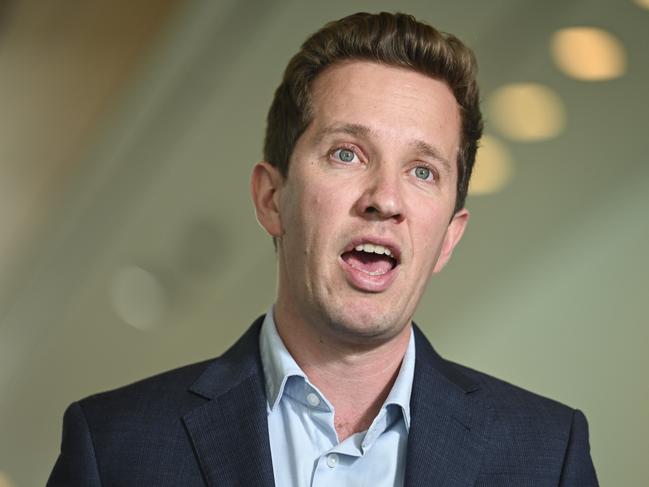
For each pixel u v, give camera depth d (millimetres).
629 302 9422
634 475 9297
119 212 12383
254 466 5117
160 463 5230
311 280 5156
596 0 9227
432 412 5387
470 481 5246
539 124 9688
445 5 9773
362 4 10219
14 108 15062
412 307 5273
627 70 9328
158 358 12656
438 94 5375
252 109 11172
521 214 9844
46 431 13328
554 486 5359
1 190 14445
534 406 5707
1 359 13398
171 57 11570
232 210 11688
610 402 9461
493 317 10008
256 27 10812
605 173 9531
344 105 5234
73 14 15008
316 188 5172
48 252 13008
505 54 9625
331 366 5305
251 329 5805
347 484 5188
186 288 12227
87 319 12875
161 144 11859
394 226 5090
